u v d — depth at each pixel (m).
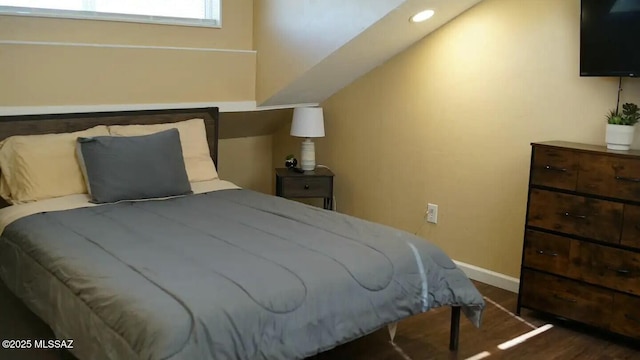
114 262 2.21
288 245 2.44
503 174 3.43
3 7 3.18
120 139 3.23
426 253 2.54
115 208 3.01
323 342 2.08
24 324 2.77
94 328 1.96
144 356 1.71
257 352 1.88
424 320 3.05
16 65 3.18
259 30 4.02
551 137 3.21
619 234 2.71
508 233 3.45
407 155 3.93
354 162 4.30
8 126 3.16
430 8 3.26
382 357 2.65
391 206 4.10
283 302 1.98
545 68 3.18
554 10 3.11
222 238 2.54
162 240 2.49
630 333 2.72
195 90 3.86
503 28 3.32
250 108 4.12
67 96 3.38
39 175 3.08
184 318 1.77
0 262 2.82
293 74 3.79
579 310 2.89
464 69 3.53
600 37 2.77
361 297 2.21
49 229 2.65
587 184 2.79
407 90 3.86
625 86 2.89
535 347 2.77
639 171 2.61
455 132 3.64
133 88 3.61
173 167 3.35
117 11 3.59
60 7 3.38
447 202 3.75
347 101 4.27
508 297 3.38
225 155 4.48
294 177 4.10
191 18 3.89
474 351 2.72
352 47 3.53
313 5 3.56
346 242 2.51
